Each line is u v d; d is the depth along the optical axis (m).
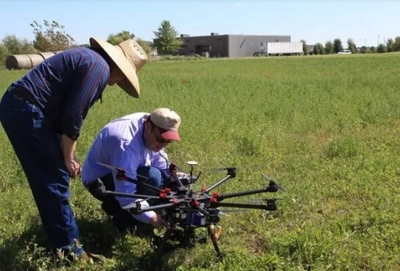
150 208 4.07
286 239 4.79
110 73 4.49
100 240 5.11
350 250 4.76
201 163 7.61
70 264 4.45
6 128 4.26
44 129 4.24
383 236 4.96
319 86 18.48
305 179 6.82
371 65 36.12
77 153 7.81
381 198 5.97
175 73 30.39
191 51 118.25
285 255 4.63
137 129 4.76
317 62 44.09
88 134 8.75
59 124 4.33
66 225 4.48
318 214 5.76
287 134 9.75
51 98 4.22
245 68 36.62
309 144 8.82
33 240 4.82
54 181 4.36
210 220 4.17
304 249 4.59
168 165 5.20
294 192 6.22
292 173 7.08
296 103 13.22
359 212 5.72
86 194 6.04
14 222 5.33
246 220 5.54
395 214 5.50
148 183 4.83
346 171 7.08
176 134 4.66
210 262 4.53
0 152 7.75
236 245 5.00
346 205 5.99
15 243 4.73
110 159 4.84
